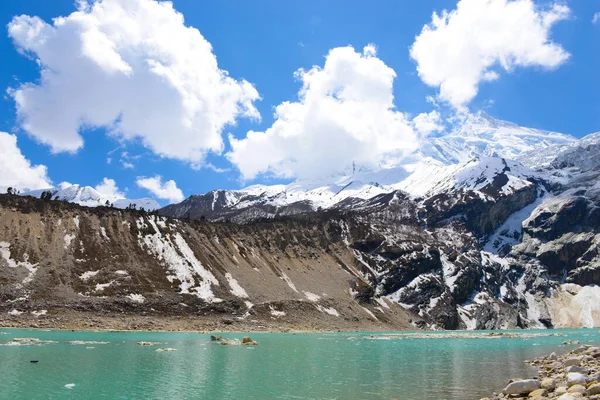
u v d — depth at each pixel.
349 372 52.56
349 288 186.50
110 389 39.78
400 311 191.12
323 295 170.50
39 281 114.25
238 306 136.00
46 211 141.25
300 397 38.09
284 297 154.00
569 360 48.38
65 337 85.06
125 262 134.00
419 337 125.56
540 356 71.75
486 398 35.91
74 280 119.62
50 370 48.19
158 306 122.06
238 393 39.47
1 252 118.69
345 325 155.00
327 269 194.12
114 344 75.12
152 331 108.12
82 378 44.38
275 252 187.38
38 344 71.44
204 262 151.00
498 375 50.50
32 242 126.31
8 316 100.75
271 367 55.66
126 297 120.38
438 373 52.22
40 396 36.50
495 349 85.62
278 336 113.69
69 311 108.06
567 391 31.91
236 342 86.69
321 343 94.94
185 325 117.12
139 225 153.12
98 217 149.25
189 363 56.53
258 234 194.38
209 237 168.75
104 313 111.75
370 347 87.81
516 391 36.00
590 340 115.38
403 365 59.72
